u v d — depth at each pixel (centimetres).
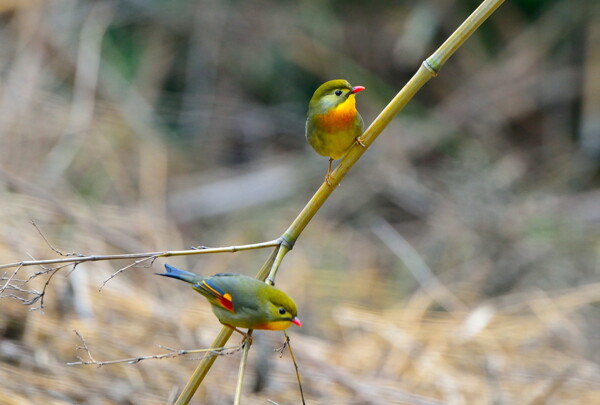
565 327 1037
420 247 1474
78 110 1493
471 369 902
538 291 1243
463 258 1412
